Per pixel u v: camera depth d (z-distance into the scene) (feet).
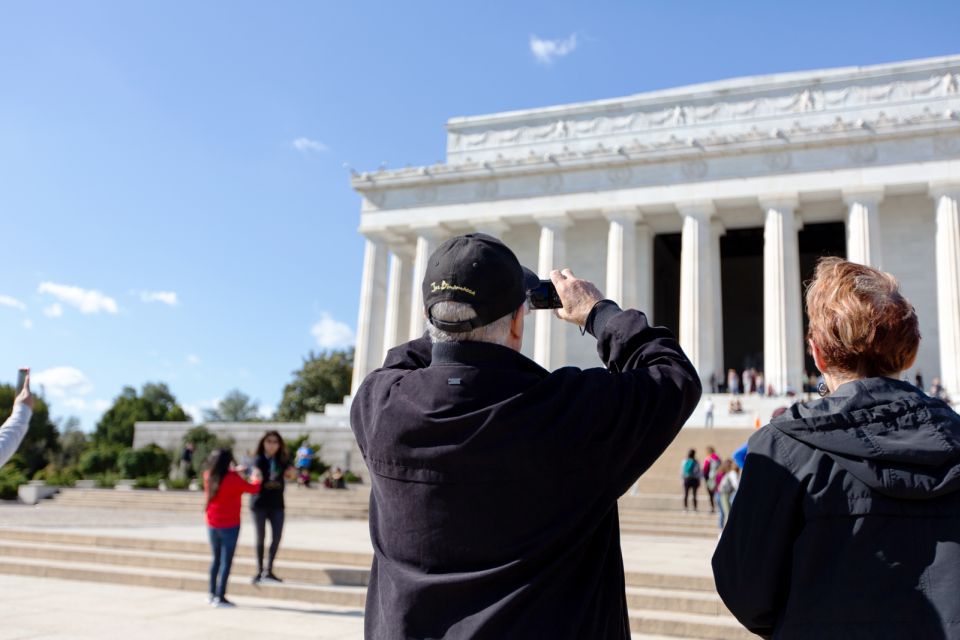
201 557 54.80
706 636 37.73
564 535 8.93
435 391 9.43
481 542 8.87
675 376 9.95
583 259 200.23
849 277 10.83
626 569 46.93
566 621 8.70
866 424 9.36
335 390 310.04
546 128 211.82
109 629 35.63
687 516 93.81
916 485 8.84
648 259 194.08
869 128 165.07
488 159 215.51
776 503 9.50
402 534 9.26
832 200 173.88
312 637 35.04
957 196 160.25
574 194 187.21
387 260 205.98
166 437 193.47
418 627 8.77
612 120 205.77
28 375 22.13
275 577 48.16
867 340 10.18
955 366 153.89
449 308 9.75
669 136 199.52
